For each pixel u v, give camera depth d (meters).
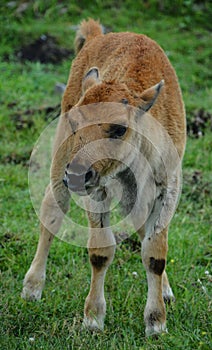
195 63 24.75
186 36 26.80
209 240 14.05
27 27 26.11
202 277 12.52
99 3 28.20
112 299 11.71
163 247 10.98
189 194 16.05
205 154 17.78
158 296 11.01
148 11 28.27
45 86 21.92
